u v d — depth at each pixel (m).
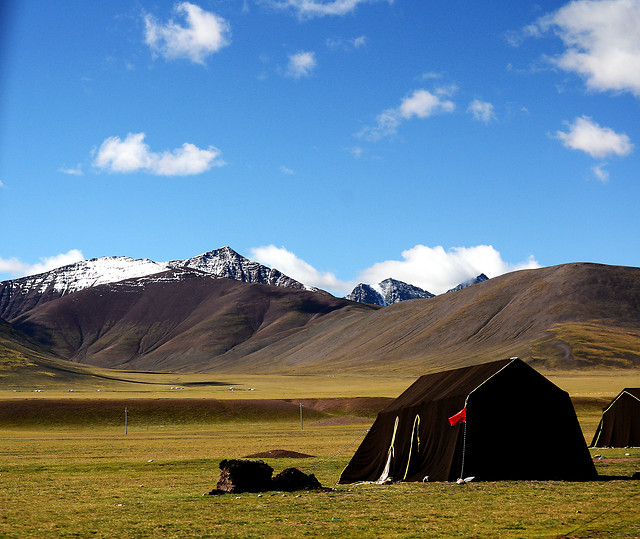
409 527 27.08
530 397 40.94
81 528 28.77
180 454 69.62
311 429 120.44
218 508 33.03
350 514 30.23
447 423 41.19
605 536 24.06
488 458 39.84
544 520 27.31
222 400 153.50
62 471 55.56
